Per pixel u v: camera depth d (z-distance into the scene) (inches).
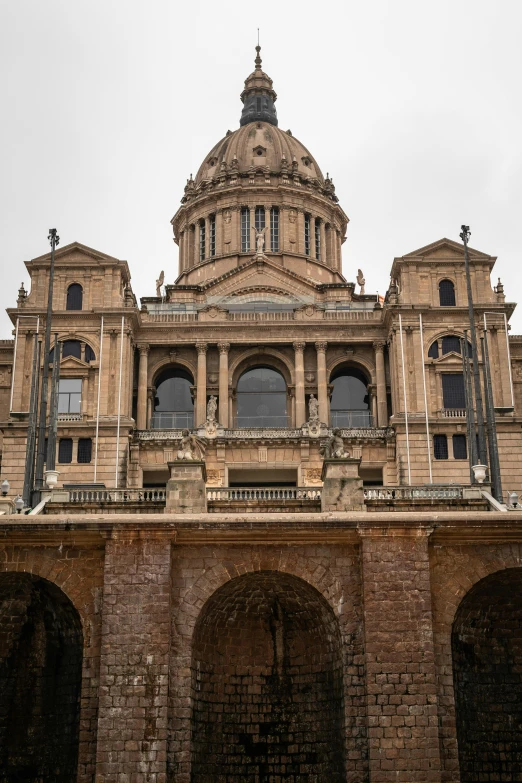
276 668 1785.2
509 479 3139.8
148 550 1670.8
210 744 1712.6
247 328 3513.8
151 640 1625.2
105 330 3351.4
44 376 2566.4
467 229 2856.8
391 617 1643.7
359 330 3523.6
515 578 1720.0
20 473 3139.8
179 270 4392.2
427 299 3405.5
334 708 1696.6
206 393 3486.7
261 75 4820.4
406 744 1576.0
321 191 4352.9
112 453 3198.8
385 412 3442.4
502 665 1763.0
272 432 3203.7
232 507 2162.9
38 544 1689.2
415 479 3154.5
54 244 2819.9
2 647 1752.0
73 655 1715.1
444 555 1702.8
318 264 4207.7
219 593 1713.8
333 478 2020.2
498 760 1713.8
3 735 1718.8
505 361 3316.9
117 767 1556.3
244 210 4229.8
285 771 1729.8
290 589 1754.4
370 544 1681.8
